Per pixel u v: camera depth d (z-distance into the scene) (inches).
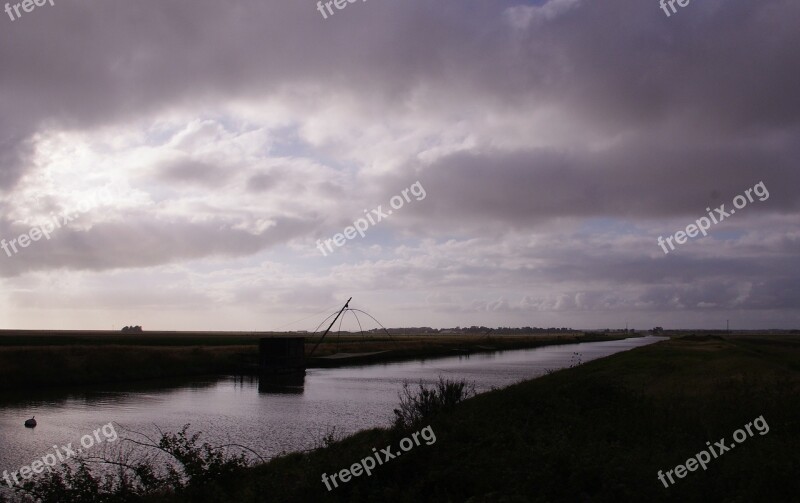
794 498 333.7
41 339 3503.9
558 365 2566.4
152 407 1248.8
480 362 2839.6
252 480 454.9
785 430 492.7
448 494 366.6
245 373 2146.9
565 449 417.1
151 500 426.3
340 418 1096.2
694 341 3740.2
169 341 3922.2
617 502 341.4
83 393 1514.5
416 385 1701.5
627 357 1964.8
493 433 505.4
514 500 330.3
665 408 602.5
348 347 3415.4
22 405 1279.5
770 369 1238.9
